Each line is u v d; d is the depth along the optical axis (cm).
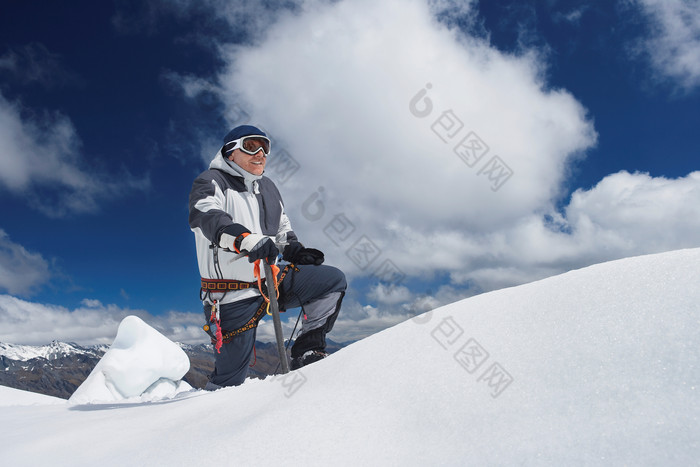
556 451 68
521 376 91
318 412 105
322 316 268
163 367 431
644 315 89
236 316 259
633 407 71
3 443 131
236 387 167
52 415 176
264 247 198
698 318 82
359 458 84
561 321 101
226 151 265
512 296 123
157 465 97
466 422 85
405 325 134
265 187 283
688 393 69
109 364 402
